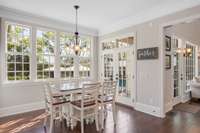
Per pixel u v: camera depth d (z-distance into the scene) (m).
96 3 3.58
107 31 5.48
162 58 3.81
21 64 4.23
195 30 6.44
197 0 3.16
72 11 4.09
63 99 3.39
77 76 5.39
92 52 5.82
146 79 4.20
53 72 4.85
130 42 4.75
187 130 3.04
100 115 3.29
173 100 4.72
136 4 3.64
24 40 4.29
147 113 4.11
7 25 4.02
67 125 3.28
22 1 3.48
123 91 5.01
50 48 4.80
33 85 4.37
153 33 4.02
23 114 3.98
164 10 3.75
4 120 3.55
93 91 3.10
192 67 6.27
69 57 5.24
